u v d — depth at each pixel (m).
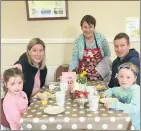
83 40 2.89
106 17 3.41
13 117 1.79
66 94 2.14
